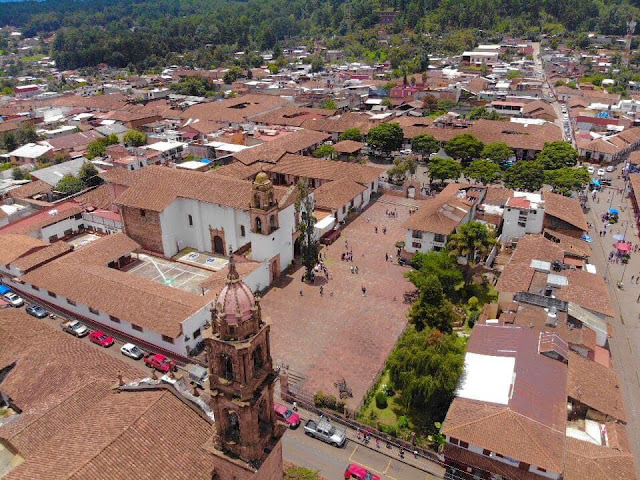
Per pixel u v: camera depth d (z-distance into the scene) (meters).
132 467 36.53
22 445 43.59
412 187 120.44
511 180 117.00
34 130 161.75
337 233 100.50
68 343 58.78
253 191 78.31
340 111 188.50
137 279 75.44
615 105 190.75
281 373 59.38
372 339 70.19
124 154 135.75
